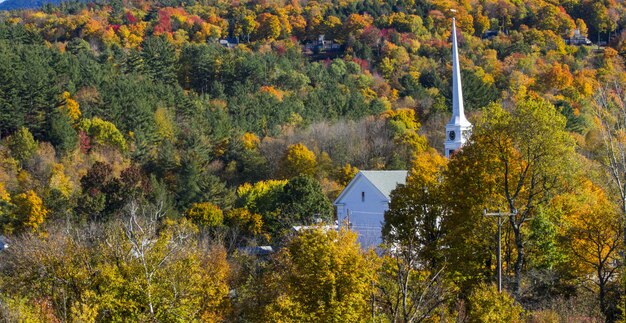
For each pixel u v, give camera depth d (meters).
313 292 50.06
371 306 49.25
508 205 63.47
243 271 76.44
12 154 145.62
